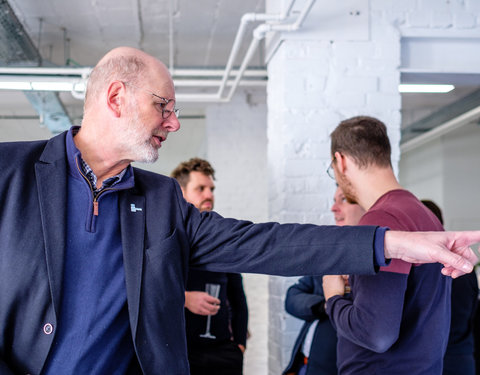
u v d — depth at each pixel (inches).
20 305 45.2
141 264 49.8
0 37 167.6
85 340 47.0
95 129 52.0
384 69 126.0
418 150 379.9
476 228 341.1
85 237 49.1
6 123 322.7
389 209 61.2
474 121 328.8
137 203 52.4
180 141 375.2
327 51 125.0
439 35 129.6
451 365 87.6
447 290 64.4
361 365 63.3
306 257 50.3
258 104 270.7
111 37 209.0
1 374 42.9
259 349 254.4
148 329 48.8
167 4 180.2
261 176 267.3
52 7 181.0
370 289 59.2
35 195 47.5
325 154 122.7
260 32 124.7
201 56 234.8
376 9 127.6
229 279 111.0
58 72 186.5
